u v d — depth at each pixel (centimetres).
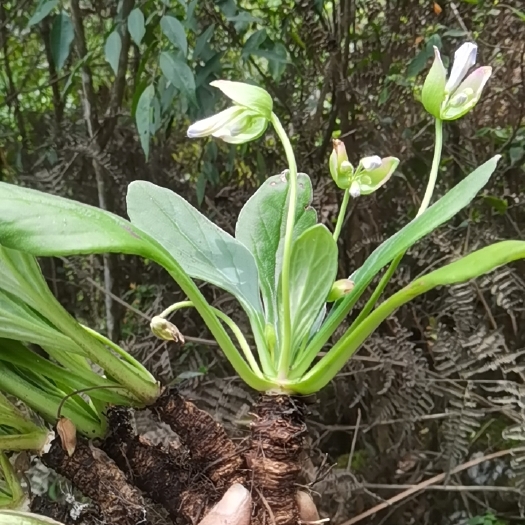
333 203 51
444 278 21
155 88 48
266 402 25
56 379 24
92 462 25
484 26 50
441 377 46
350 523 47
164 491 26
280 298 27
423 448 52
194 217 29
